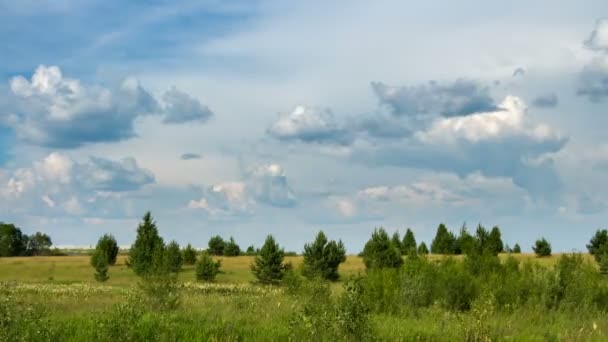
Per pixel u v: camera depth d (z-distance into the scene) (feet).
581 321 69.67
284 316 61.16
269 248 207.82
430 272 85.51
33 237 532.73
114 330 43.50
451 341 51.44
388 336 51.19
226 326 51.16
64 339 43.01
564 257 90.48
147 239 245.65
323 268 219.82
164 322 49.78
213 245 366.02
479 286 82.69
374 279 86.69
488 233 138.00
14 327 39.75
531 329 60.44
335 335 45.14
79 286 157.07
